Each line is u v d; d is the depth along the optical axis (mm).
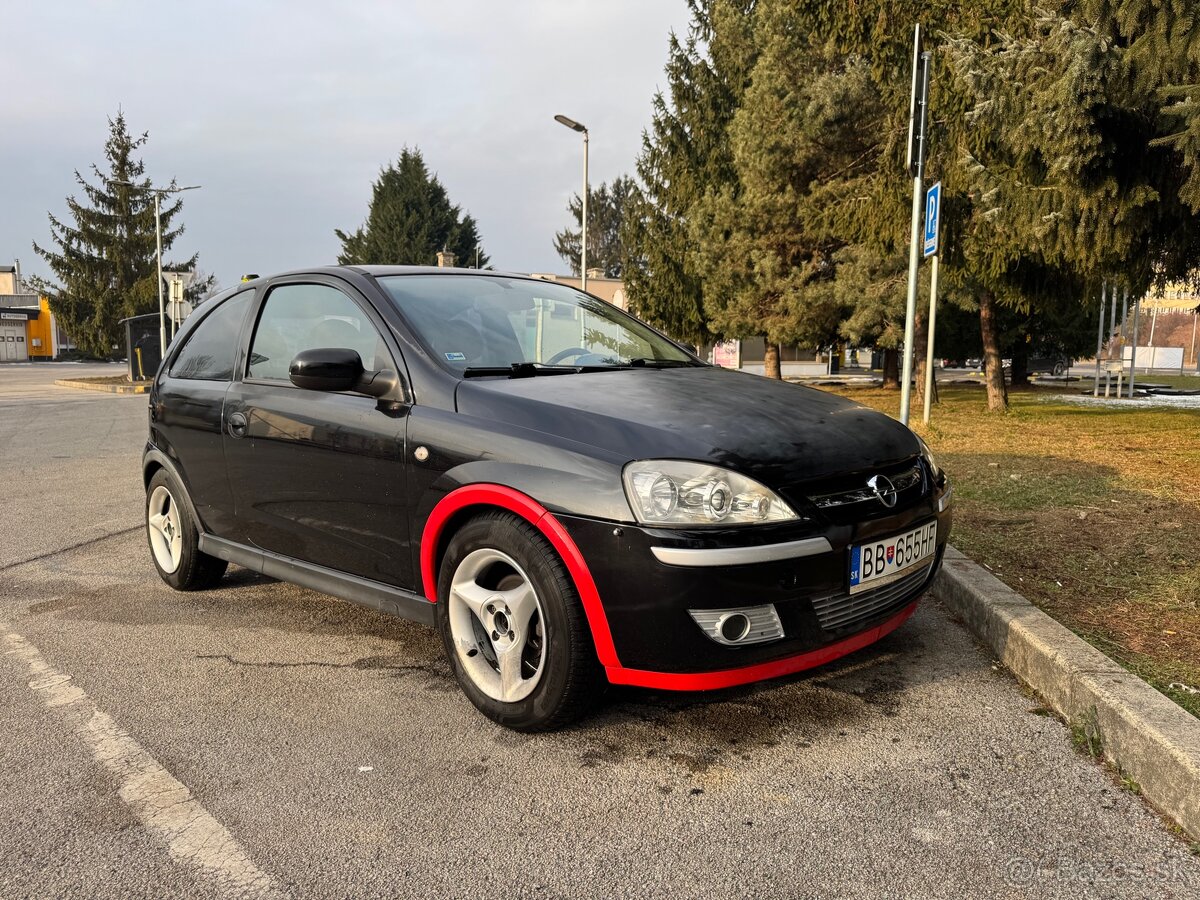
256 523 3912
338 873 2133
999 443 9336
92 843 2273
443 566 3037
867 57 13273
